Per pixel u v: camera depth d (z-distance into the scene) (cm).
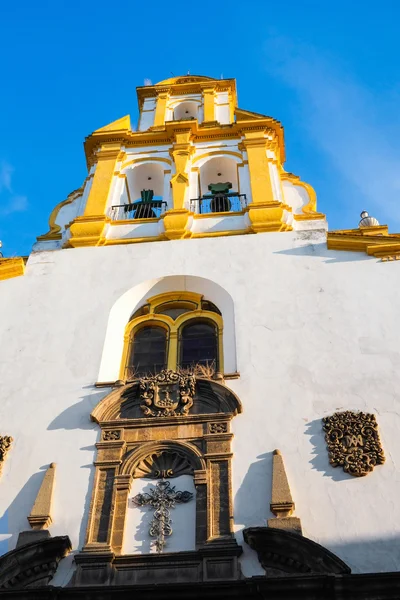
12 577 1109
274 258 1686
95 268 1722
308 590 1029
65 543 1133
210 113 2427
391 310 1505
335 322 1494
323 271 1628
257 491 1202
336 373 1389
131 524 1191
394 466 1218
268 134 2205
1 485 1266
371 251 1655
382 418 1300
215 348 1563
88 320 1579
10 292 1678
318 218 1886
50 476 1256
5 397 1427
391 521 1138
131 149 2223
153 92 2600
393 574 1016
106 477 1256
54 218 2056
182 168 2078
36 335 1554
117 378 1498
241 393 1372
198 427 1319
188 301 1681
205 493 1211
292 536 1090
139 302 1683
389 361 1401
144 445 1296
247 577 1079
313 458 1248
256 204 1867
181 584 1043
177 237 1798
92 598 1052
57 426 1355
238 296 1595
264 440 1284
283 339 1470
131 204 2053
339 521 1145
